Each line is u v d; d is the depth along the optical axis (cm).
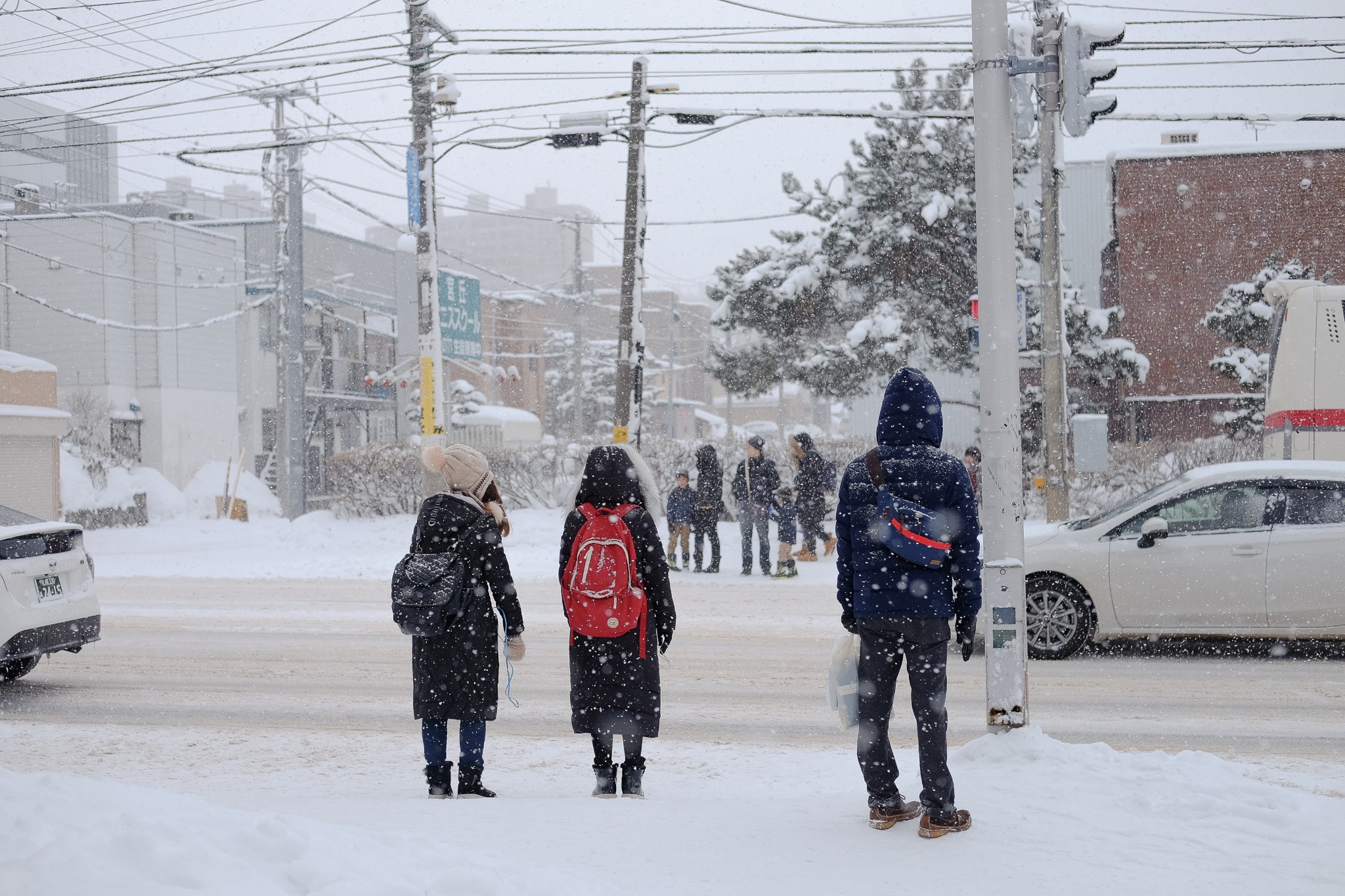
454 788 627
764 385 2800
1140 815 490
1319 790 601
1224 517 1012
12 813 375
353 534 2455
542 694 929
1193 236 3353
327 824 401
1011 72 627
